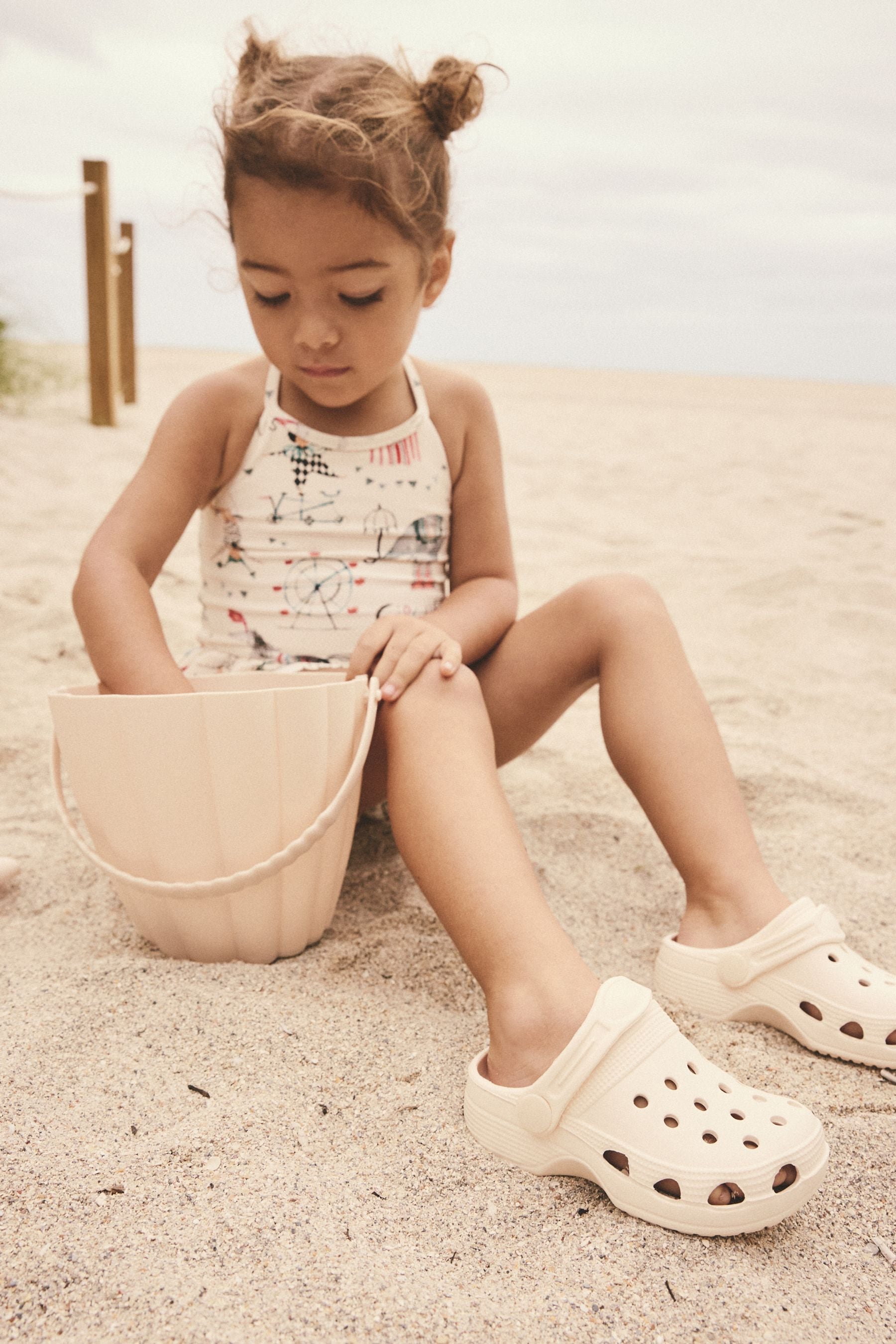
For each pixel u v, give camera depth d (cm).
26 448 457
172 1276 73
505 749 131
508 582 142
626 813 161
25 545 296
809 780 170
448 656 106
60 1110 88
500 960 91
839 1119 94
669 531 373
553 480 479
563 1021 86
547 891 135
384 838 147
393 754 103
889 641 248
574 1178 86
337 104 111
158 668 113
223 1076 94
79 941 118
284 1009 103
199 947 111
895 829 156
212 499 135
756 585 293
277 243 108
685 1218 80
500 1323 71
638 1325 72
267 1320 70
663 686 114
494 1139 87
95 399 548
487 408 143
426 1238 78
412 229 113
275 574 131
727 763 114
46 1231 76
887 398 1416
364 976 111
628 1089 83
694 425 780
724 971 107
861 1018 101
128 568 121
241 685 118
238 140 109
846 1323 73
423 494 136
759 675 226
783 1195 80
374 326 114
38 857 139
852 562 321
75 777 104
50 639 221
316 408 131
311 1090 93
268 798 102
